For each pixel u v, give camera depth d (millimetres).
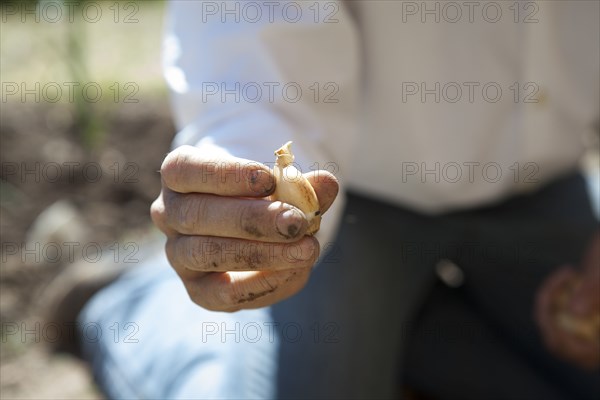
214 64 662
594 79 796
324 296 755
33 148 1352
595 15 765
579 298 759
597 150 1381
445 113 763
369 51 742
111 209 1265
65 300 1019
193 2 665
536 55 758
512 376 867
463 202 814
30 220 1229
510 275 868
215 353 775
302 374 719
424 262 824
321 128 674
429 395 909
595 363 772
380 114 763
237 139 628
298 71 675
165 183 550
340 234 801
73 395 906
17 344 1014
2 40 1878
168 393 775
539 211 854
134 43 1942
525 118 777
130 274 1021
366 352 744
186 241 540
